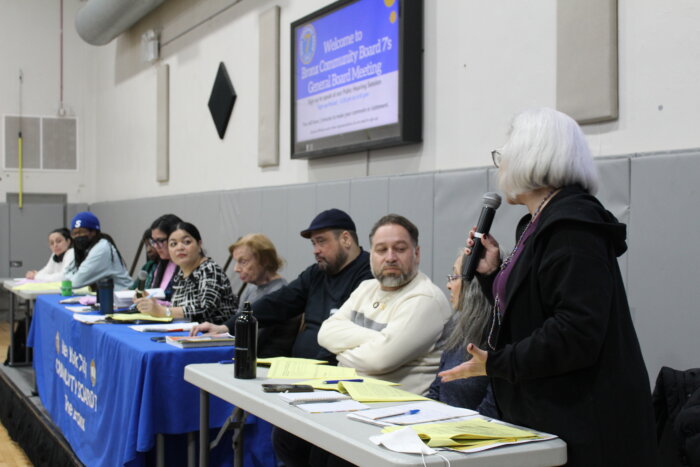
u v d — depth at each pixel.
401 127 3.87
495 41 3.41
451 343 2.32
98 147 9.77
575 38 2.96
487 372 1.60
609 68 2.82
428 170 3.87
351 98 4.35
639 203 2.64
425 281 2.58
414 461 1.38
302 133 4.91
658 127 2.67
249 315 2.15
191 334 2.95
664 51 2.65
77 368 3.53
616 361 1.53
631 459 1.51
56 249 6.61
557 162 1.60
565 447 1.52
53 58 9.82
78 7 9.93
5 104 9.57
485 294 1.85
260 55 5.53
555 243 1.53
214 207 6.30
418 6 3.89
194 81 6.85
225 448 2.91
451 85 3.70
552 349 1.49
